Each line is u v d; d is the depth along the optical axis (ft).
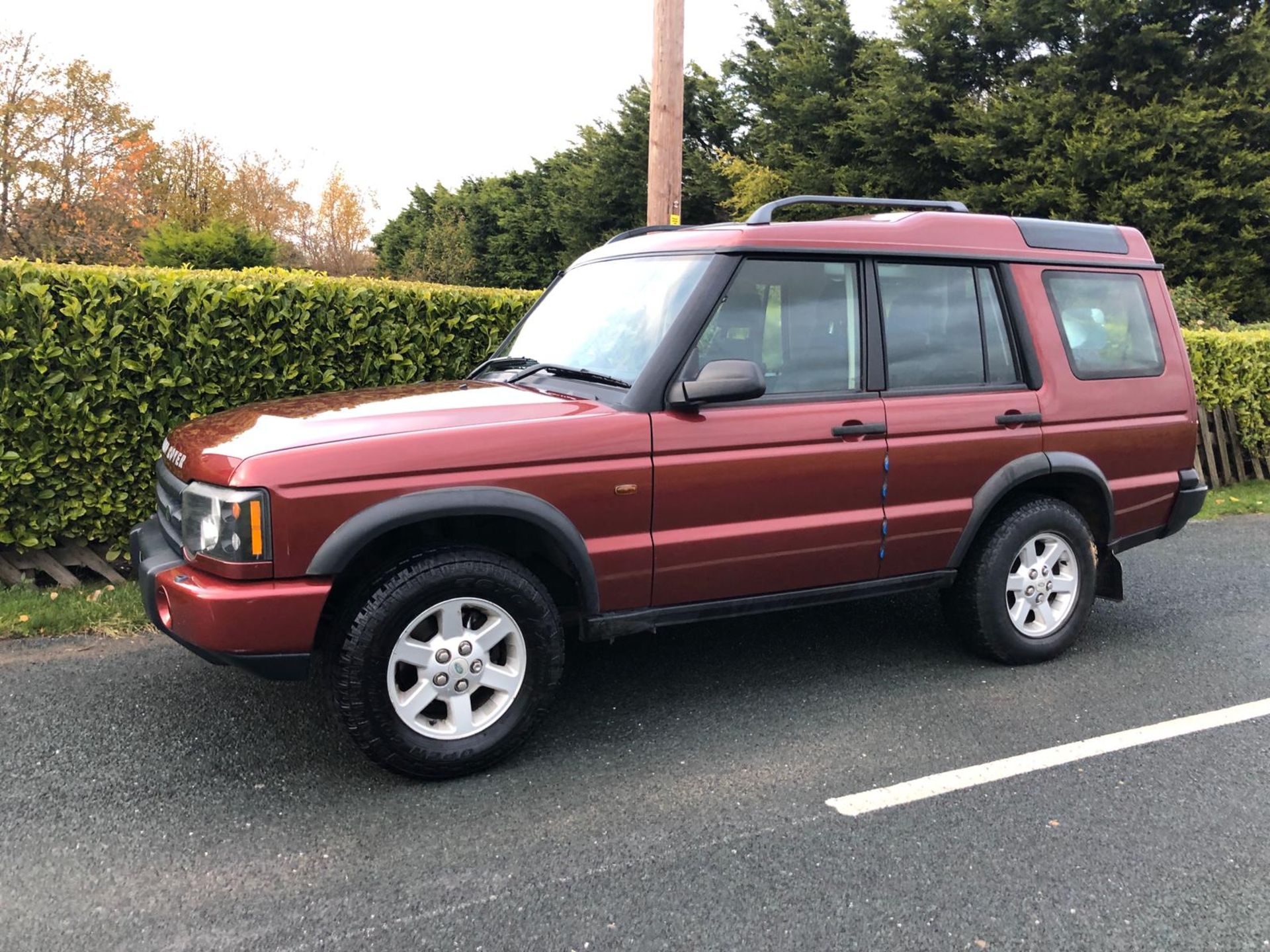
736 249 11.97
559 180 115.96
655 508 11.37
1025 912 8.45
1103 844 9.56
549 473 10.71
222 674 13.58
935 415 13.15
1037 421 13.97
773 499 12.08
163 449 13.03
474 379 14.40
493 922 8.21
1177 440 15.56
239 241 57.31
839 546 12.66
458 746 10.63
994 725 12.41
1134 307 15.44
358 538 9.78
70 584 17.08
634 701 13.15
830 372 12.67
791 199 13.01
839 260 12.81
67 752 11.23
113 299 16.37
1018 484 13.80
